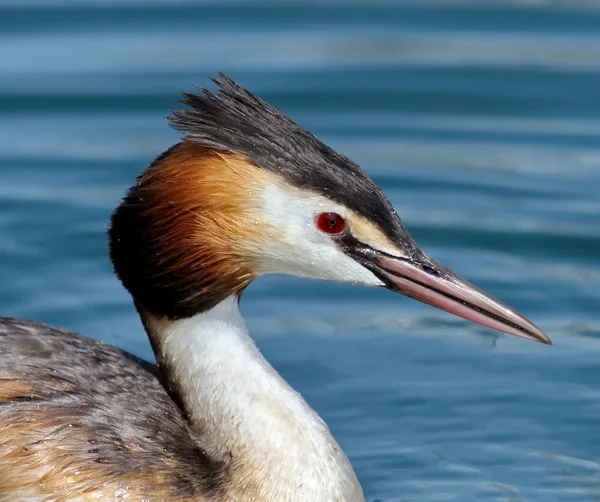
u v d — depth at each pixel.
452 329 15.98
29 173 19.02
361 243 11.18
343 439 13.64
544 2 24.64
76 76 21.52
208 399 11.49
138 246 11.17
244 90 11.12
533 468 13.12
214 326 11.48
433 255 17.19
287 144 11.01
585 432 13.76
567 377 14.80
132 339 15.43
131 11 24.09
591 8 24.47
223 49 22.50
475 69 22.02
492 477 12.97
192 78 21.34
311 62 22.06
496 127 20.48
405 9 24.42
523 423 13.95
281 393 11.55
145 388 11.75
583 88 21.52
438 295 11.34
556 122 20.62
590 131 20.33
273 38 23.02
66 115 20.62
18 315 15.79
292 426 11.45
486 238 17.53
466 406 14.28
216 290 11.27
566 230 17.70
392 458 13.30
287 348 15.47
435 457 13.33
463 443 13.59
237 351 11.51
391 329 15.95
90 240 17.39
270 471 11.34
